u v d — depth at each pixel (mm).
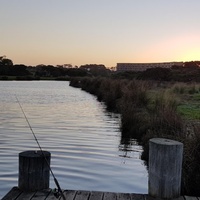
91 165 9852
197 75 58688
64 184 8055
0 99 37812
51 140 13672
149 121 13609
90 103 32344
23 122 19219
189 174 7438
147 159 10469
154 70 61500
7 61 143750
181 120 11758
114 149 12062
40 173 6016
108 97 27500
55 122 19375
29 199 5566
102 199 5676
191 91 32500
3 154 11047
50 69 150750
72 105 30547
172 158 5727
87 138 14211
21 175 6027
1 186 7820
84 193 5953
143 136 12719
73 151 11672
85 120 20297
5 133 15289
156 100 19281
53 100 36531
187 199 5762
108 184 8148
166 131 11102
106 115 22734
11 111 25406
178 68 79188
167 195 5762
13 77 142625
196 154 7676
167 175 5742
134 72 66812
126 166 9812
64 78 147000
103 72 83000
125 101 20734
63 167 9562
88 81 55000
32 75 149375
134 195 5938
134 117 15438
